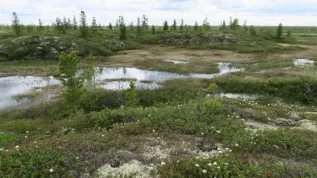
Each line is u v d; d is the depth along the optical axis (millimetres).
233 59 53312
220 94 30750
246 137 12062
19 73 41656
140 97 27906
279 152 10883
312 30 151750
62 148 10797
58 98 28406
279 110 17875
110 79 37969
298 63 46969
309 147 11062
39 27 88375
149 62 50781
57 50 56094
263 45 68812
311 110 19406
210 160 9391
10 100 28656
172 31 98125
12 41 58281
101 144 11414
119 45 70438
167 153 10758
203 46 72375
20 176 8578
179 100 26859
